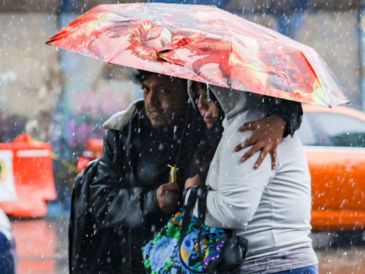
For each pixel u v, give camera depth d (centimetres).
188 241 888
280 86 841
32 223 2547
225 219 863
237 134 867
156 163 991
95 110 3628
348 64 3634
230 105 884
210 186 891
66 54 3631
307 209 891
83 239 1003
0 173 2686
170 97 975
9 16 3616
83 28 930
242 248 870
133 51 881
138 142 995
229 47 852
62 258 1867
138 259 987
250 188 855
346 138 2194
